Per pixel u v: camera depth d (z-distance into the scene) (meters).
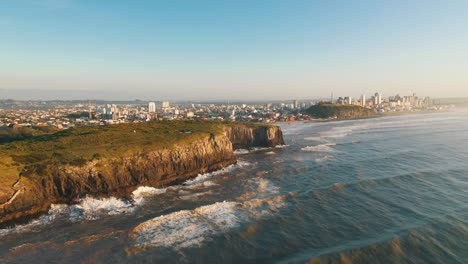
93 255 30.78
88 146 65.75
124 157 59.22
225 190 52.97
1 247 33.25
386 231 33.66
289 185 53.75
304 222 37.09
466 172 57.06
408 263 27.64
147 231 35.88
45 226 39.12
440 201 42.50
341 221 37.03
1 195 41.50
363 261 28.12
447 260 27.94
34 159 52.88
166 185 59.25
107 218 41.22
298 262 28.02
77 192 50.16
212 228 36.16
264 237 33.56
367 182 52.47
